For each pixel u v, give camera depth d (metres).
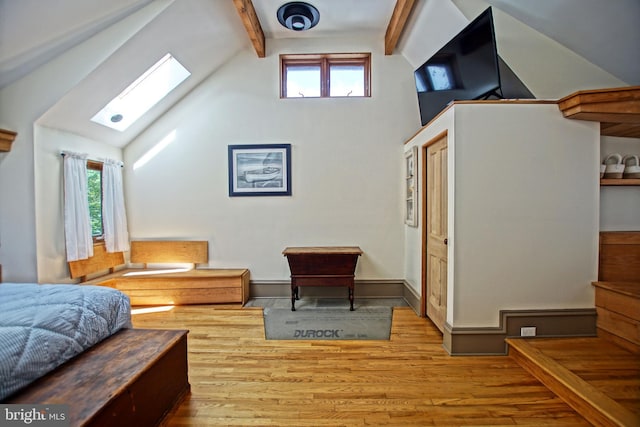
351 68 3.80
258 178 3.75
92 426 1.10
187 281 3.45
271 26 3.46
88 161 3.22
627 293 2.08
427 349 2.40
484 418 1.63
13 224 2.64
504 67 2.66
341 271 3.32
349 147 3.72
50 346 1.36
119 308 1.86
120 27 2.59
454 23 2.83
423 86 2.97
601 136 2.57
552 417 1.64
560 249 2.28
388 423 1.60
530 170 2.25
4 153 2.62
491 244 2.28
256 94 3.73
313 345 2.49
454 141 2.25
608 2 2.13
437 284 2.74
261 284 3.77
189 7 2.75
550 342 2.23
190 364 2.20
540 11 2.45
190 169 3.78
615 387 1.70
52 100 2.61
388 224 3.73
